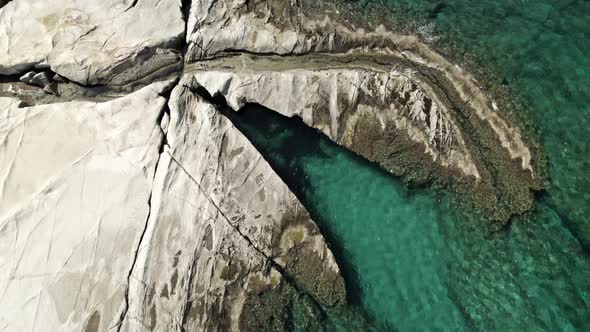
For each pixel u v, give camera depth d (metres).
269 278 10.91
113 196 11.14
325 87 12.40
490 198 11.64
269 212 11.35
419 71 12.60
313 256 11.20
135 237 10.77
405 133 12.21
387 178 12.22
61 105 12.06
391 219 11.84
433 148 12.06
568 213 11.42
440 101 12.24
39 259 10.55
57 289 10.30
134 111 11.98
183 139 11.67
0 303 10.16
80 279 10.39
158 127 11.79
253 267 10.91
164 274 10.52
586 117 12.12
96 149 11.59
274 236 11.22
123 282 10.39
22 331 9.96
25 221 10.90
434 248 11.55
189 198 11.16
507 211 11.55
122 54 12.61
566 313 10.58
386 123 12.28
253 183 11.52
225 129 11.85
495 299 10.95
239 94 12.38
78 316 10.12
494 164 11.83
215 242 10.91
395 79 12.38
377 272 11.36
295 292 10.91
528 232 11.38
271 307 10.73
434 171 12.04
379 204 12.01
